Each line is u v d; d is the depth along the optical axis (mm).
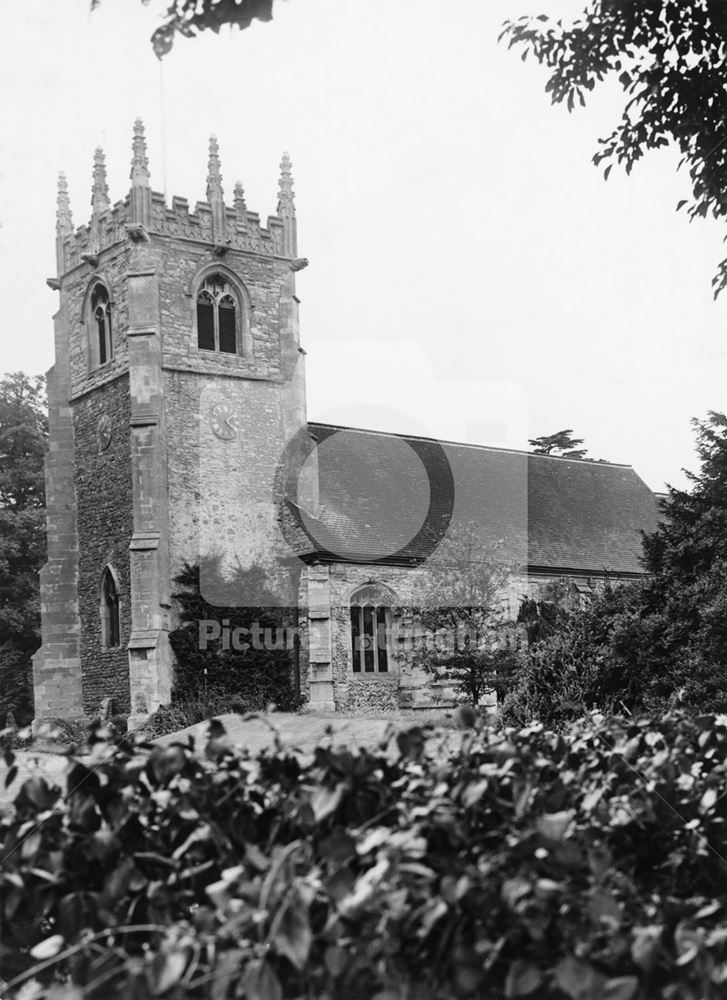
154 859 4316
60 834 4195
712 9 9297
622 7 9422
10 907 3932
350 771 4195
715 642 16875
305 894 3283
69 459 33750
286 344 33375
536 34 9789
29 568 41094
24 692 39094
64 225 34281
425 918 3352
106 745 4562
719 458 21062
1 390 43594
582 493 38219
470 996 3586
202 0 7039
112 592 32344
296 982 3568
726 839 4590
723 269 11461
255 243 33344
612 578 34375
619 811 4438
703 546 19531
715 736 5457
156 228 31984
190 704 27953
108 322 32875
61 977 4055
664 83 9711
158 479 30469
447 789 4234
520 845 3746
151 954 3600
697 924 3562
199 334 32594
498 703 22516
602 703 16656
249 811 4488
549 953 3715
